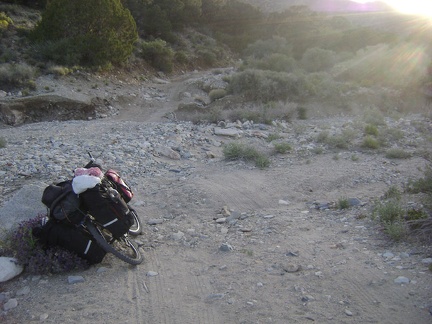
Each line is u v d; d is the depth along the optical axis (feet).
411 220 18.19
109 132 45.57
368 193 25.94
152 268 16.88
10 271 15.84
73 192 16.47
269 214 22.79
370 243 17.67
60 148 35.47
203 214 23.00
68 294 14.96
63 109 79.00
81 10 102.99
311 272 15.67
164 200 24.89
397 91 82.28
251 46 175.83
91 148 35.14
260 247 18.37
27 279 15.96
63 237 16.38
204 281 15.69
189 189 26.20
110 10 106.01
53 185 17.10
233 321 13.08
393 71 92.84
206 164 33.19
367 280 14.69
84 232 16.65
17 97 76.79
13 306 14.25
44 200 16.56
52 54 97.91
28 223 17.30
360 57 110.93
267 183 28.14
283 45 171.32
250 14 218.59
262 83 77.97
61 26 103.40
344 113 74.28
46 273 16.26
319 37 172.24
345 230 19.48
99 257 16.60
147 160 32.86
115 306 14.19
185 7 194.18
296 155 36.11
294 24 213.05
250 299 14.17
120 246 18.25
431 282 13.99
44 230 16.51
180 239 19.63
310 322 12.69
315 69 124.36
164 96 104.37
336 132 46.65
